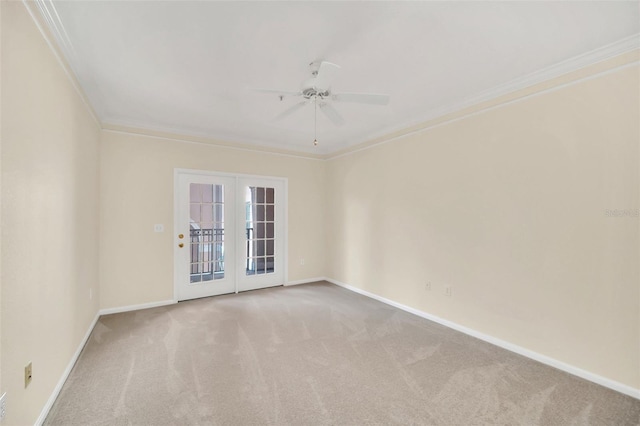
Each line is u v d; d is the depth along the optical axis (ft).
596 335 7.07
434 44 6.82
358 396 6.46
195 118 11.73
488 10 5.70
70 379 6.97
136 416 5.75
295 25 6.14
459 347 8.82
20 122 4.68
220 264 14.44
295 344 8.95
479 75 8.26
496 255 9.05
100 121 11.18
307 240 16.88
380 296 13.44
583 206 7.30
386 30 6.30
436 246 10.90
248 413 5.89
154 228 12.50
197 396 6.39
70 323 7.33
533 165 8.21
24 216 4.82
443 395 6.51
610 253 6.88
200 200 13.80
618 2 5.50
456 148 10.21
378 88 9.07
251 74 8.22
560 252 7.68
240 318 11.11
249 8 5.61
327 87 7.22
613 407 6.15
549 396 6.50
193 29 6.26
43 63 5.60
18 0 4.62
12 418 4.43
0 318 4.10
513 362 7.95
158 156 12.63
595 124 7.11
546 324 7.92
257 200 15.39
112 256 11.58
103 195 11.39
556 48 6.98
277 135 14.14
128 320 10.80
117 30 6.25
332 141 15.19
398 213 12.53
